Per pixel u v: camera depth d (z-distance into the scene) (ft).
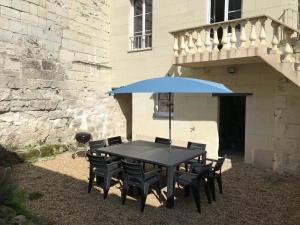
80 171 23.16
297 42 20.07
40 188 18.97
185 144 29.04
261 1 23.66
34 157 26.23
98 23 33.81
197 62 24.34
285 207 16.40
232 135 35.42
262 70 24.08
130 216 15.23
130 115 38.24
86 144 30.99
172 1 29.30
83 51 31.99
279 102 22.89
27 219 13.14
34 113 26.89
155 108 31.50
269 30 23.13
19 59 25.25
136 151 19.30
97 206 16.42
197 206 15.71
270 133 23.97
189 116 28.71
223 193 18.57
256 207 16.43
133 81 33.42
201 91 16.52
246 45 23.73
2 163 23.59
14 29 24.77
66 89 30.07
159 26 30.48
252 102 24.82
